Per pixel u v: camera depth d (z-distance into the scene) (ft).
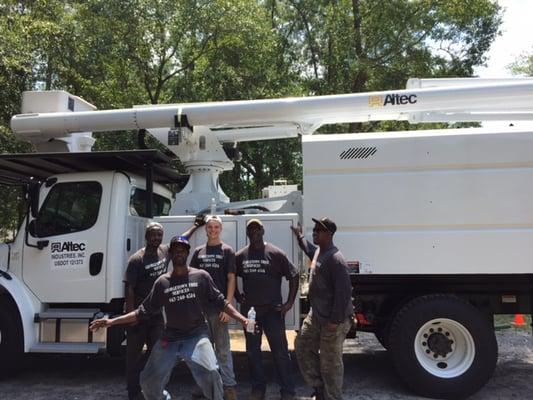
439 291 17.25
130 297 15.35
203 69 51.06
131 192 18.92
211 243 15.83
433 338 16.65
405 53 59.67
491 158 16.42
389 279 16.96
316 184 17.02
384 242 16.67
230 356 15.40
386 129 50.37
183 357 12.61
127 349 15.46
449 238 16.49
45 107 20.86
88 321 17.49
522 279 16.72
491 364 15.99
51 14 43.09
